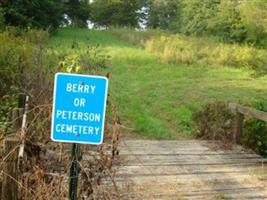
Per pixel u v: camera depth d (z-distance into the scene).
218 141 9.54
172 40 27.38
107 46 28.06
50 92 7.57
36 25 29.17
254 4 27.92
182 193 6.41
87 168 5.08
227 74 21.61
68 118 3.31
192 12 40.00
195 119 10.64
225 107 10.17
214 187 6.73
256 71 13.76
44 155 5.04
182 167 7.61
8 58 9.50
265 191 6.67
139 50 27.22
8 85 8.93
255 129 9.48
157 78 19.41
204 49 25.30
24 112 5.60
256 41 28.36
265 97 16.67
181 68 22.55
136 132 10.97
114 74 19.30
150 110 13.58
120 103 13.97
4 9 24.59
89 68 7.35
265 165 7.95
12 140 4.33
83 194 4.68
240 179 7.16
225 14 32.75
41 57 9.75
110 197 5.31
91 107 3.31
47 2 30.14
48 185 4.33
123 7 63.44
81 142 3.33
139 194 6.23
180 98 15.71
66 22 47.50
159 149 8.69
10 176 4.25
